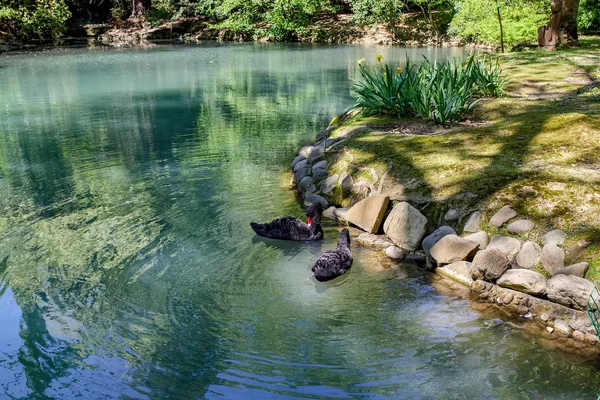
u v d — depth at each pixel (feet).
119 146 28.71
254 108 38.17
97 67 62.08
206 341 12.19
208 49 81.35
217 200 20.68
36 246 16.85
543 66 38.73
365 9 86.94
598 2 67.00
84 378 11.00
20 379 10.98
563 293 13.17
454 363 11.50
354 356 11.73
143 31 100.94
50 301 13.84
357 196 19.49
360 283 14.94
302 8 92.02
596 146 19.30
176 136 30.58
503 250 15.11
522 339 12.39
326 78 50.65
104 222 18.65
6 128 33.42
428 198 17.79
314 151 23.26
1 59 71.20
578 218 15.12
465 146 20.84
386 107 26.73
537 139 20.57
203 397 10.43
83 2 108.68
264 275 15.29
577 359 11.65
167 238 17.43
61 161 26.11
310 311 13.48
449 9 84.12
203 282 14.80
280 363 11.48
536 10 63.62
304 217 19.11
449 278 15.20
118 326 12.76
